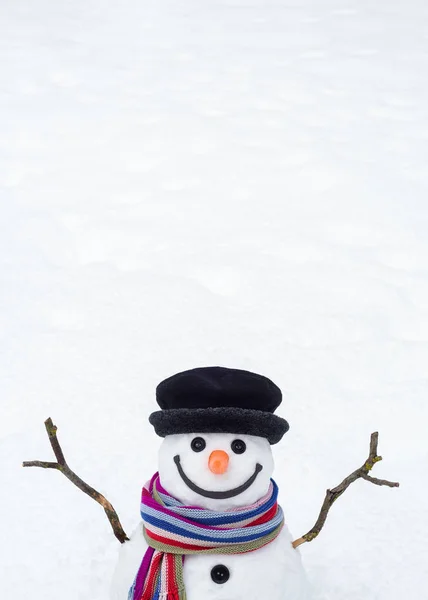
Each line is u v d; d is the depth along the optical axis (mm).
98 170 6641
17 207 6078
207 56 8984
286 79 8297
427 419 3812
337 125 7316
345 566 2928
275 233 5676
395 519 3160
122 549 2273
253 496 2133
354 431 3734
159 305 4871
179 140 7078
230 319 4734
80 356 4379
